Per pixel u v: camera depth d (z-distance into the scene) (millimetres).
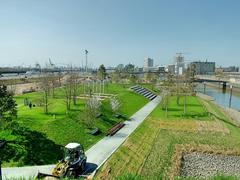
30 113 54688
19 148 36250
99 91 102188
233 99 146750
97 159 38156
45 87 65438
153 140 51844
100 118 59469
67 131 46531
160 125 63625
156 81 162625
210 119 71938
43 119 49938
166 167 40031
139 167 38531
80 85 108750
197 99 109500
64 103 67250
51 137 42375
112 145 44688
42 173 31172
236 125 73438
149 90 134125
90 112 53531
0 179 24109
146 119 68500
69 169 31188
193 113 78750
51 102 67938
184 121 68312
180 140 53219
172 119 69812
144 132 56094
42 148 38219
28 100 68812
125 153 41875
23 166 33406
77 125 50531
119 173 34969
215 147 50094
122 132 54000
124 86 129000
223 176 16141
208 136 56812
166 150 46969
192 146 49969
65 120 50562
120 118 66688
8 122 39656
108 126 57094
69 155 32625
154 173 37375
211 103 114062
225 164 43531
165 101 85625
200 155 46531
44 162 35219
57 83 99188
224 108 106500
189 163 43188
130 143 46781
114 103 74125
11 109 39781
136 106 86562
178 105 92812
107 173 34125
